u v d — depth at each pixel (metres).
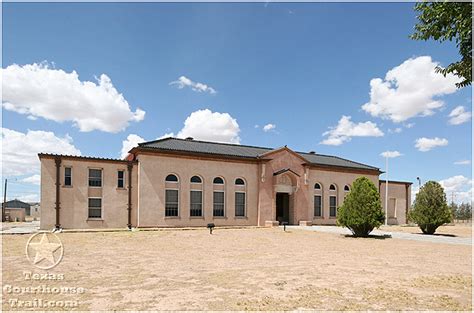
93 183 24.94
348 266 11.15
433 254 14.38
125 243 16.83
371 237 22.09
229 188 30.16
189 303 6.84
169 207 27.36
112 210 25.25
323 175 36.16
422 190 26.55
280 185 32.88
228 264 11.28
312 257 13.08
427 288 8.21
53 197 23.42
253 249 15.27
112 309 6.45
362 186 22.77
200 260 12.06
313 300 7.11
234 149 33.50
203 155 28.73
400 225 39.56
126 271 9.95
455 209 66.19
